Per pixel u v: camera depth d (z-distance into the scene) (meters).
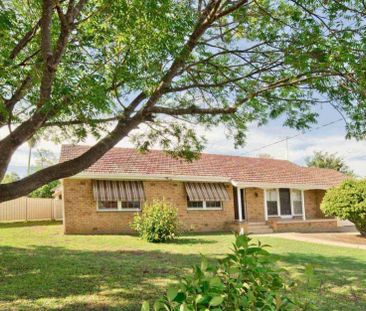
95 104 5.52
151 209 19.56
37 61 6.18
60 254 14.36
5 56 6.03
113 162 23.83
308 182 30.30
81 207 22.11
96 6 6.63
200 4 7.62
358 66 5.75
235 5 7.14
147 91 6.75
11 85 6.34
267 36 7.48
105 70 6.75
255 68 8.02
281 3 7.45
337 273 11.57
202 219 25.62
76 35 6.77
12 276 10.44
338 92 6.82
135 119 6.77
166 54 6.55
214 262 12.46
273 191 29.12
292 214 29.69
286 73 7.71
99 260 13.12
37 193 38.34
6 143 5.47
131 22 6.09
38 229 23.75
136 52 6.55
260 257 2.88
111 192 22.48
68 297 8.44
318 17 6.30
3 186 5.62
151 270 11.42
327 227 28.72
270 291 2.74
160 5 5.90
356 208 21.38
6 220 30.73
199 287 2.52
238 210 26.58
